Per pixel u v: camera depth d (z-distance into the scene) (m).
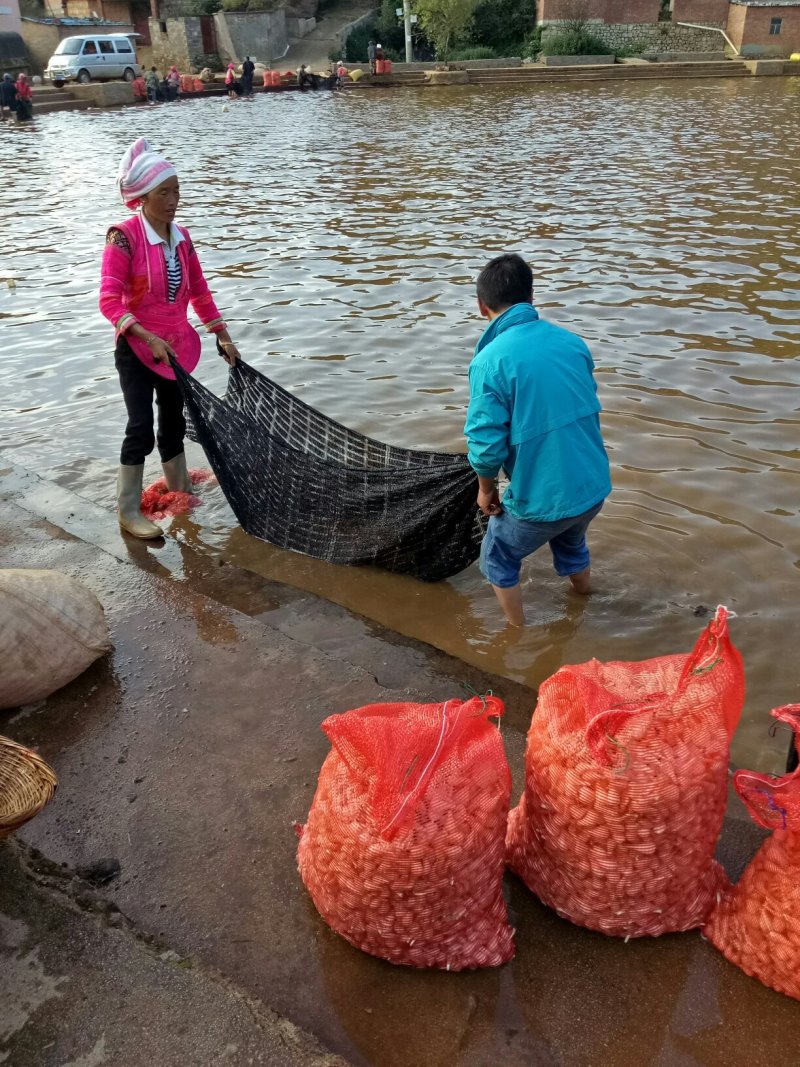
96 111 32.00
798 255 10.17
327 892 2.12
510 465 3.48
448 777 2.03
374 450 4.54
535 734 2.21
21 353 7.69
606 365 6.93
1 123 28.73
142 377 4.52
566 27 42.75
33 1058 1.95
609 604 4.10
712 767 2.05
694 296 8.72
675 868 2.11
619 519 4.73
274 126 25.88
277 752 2.91
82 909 2.33
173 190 4.27
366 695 3.19
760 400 6.20
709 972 2.15
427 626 4.02
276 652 3.46
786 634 3.79
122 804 2.71
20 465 5.55
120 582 4.00
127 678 3.32
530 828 2.26
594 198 14.10
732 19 42.25
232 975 2.16
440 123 25.27
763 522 4.66
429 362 7.18
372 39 46.88
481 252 10.85
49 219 13.72
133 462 4.65
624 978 2.14
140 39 47.31
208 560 4.53
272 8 45.59
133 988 2.10
